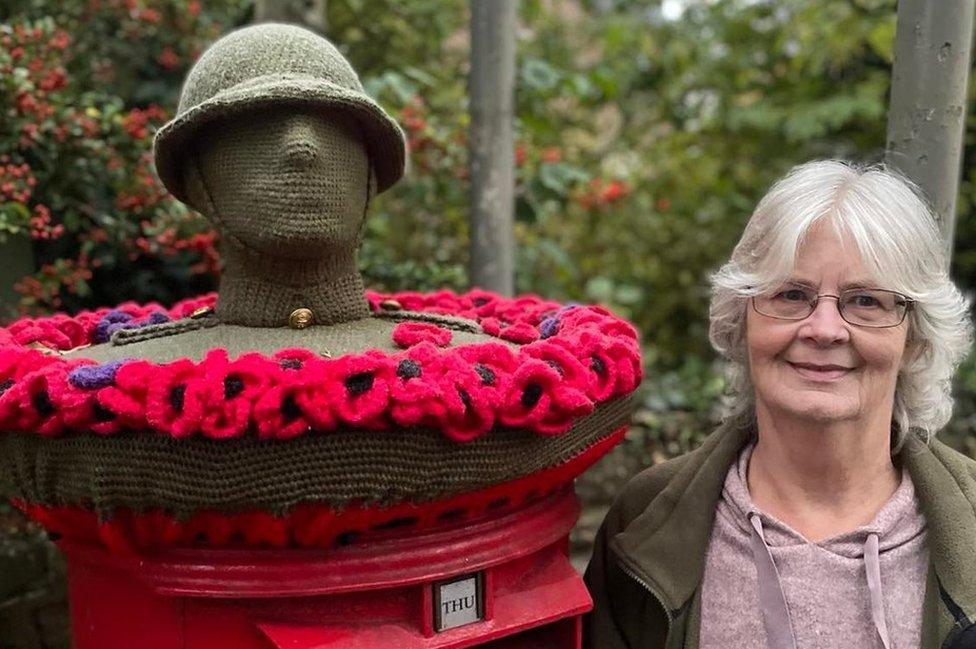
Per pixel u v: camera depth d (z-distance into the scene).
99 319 1.15
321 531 0.79
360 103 0.93
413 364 0.77
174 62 2.27
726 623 1.00
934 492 0.96
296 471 0.75
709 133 3.74
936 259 0.97
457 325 1.07
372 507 0.78
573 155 3.26
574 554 2.33
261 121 0.92
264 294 0.98
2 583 1.68
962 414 2.74
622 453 2.48
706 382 2.93
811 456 0.98
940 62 1.20
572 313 1.07
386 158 1.04
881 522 0.96
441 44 2.93
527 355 0.85
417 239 2.82
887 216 0.92
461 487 0.81
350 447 0.75
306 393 0.73
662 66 3.80
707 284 3.71
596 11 4.02
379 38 2.71
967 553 0.92
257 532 0.79
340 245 0.97
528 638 1.01
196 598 0.85
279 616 0.85
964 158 3.21
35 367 0.81
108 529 0.80
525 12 3.31
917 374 1.02
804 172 0.98
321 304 1.00
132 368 0.75
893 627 0.93
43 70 1.73
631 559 1.05
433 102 2.59
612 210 3.48
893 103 1.25
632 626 1.09
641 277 3.76
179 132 0.93
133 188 1.84
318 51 0.96
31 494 0.84
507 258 1.90
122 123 1.84
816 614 0.95
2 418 0.79
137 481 0.77
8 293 1.86
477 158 1.86
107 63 2.20
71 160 1.79
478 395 0.77
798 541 0.98
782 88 3.57
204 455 0.74
